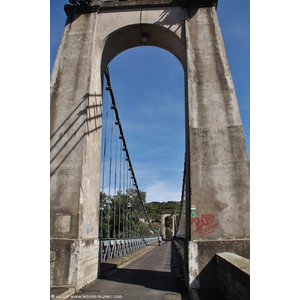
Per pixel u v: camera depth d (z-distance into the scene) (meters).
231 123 5.07
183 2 6.06
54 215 4.72
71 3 6.26
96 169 5.78
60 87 5.59
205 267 4.28
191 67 5.48
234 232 4.49
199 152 4.91
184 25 5.95
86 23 6.14
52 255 4.20
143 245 20.00
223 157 4.88
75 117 5.32
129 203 17.98
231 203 4.63
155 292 4.44
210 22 5.87
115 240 9.55
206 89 5.31
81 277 4.54
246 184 4.71
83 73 5.65
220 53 5.59
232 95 5.27
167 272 6.81
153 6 6.19
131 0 6.28
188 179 5.00
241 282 2.82
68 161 5.03
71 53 5.87
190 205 4.68
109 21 6.22
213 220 4.55
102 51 6.21
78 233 4.60
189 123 5.09
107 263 7.37
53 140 5.21
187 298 4.08
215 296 3.74
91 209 5.33
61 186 4.88
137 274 6.21
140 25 6.08
